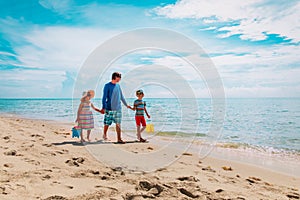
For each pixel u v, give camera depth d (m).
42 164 3.34
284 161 4.95
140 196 2.45
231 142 6.94
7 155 3.63
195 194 2.58
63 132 7.85
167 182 2.90
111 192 2.50
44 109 23.41
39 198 2.18
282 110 18.92
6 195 2.17
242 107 23.25
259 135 8.08
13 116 14.77
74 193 2.38
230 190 2.85
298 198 2.84
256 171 4.20
